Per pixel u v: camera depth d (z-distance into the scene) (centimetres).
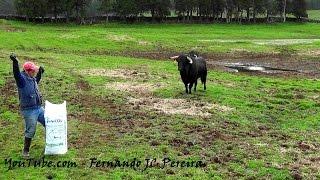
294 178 1450
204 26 12388
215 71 4278
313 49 6494
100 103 2562
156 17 13688
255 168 1532
